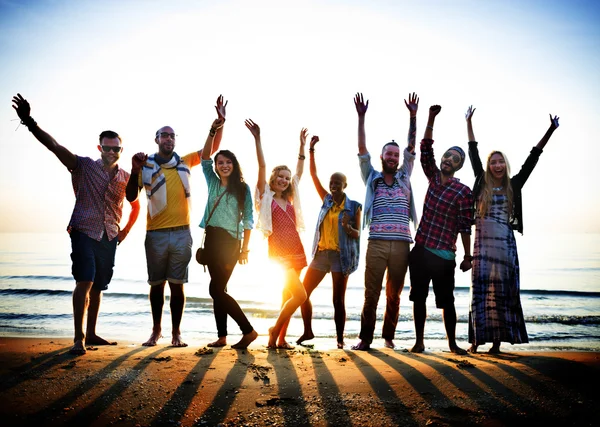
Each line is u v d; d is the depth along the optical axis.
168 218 5.14
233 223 5.12
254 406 3.18
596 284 19.27
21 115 4.39
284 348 5.30
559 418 2.99
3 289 14.25
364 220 5.38
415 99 5.48
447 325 5.01
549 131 4.92
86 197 4.78
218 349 4.91
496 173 4.86
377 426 2.87
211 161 5.23
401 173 5.41
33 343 5.27
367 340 5.30
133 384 3.55
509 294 4.80
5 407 3.09
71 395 3.31
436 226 4.96
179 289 5.27
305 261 5.37
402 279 5.30
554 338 7.98
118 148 4.93
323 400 3.29
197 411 3.08
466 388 3.52
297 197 5.62
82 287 4.63
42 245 54.31
